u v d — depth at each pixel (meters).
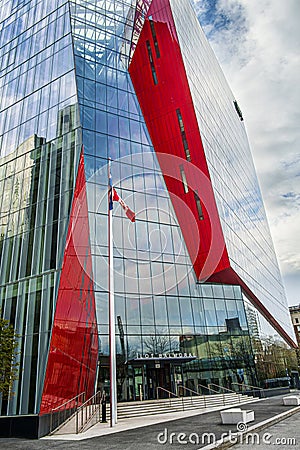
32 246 18.62
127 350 22.08
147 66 30.91
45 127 22.95
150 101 29.86
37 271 17.38
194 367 24.39
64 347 15.98
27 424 12.71
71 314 17.14
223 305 27.56
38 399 13.46
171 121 29.28
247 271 32.91
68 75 24.14
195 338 25.05
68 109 22.48
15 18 32.25
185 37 33.12
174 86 29.56
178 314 24.95
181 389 23.38
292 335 55.38
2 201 22.30
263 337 31.95
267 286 42.75
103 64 27.75
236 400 23.39
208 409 19.42
